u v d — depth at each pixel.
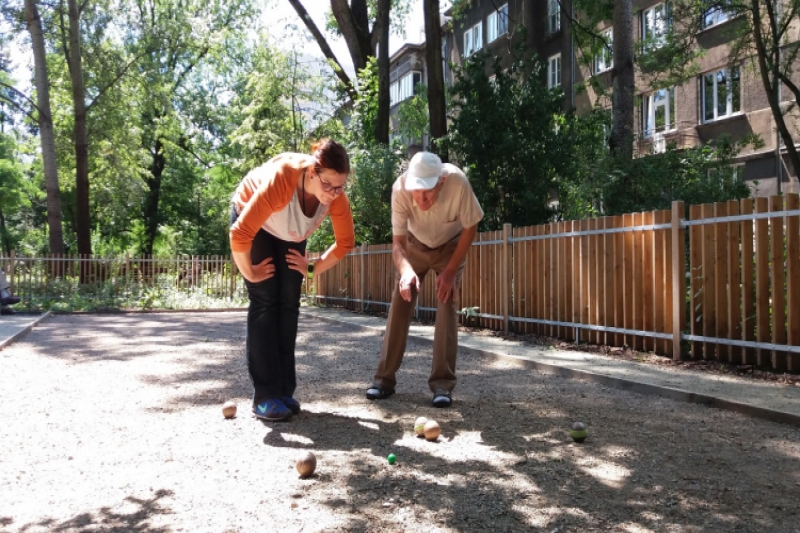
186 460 3.38
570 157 13.21
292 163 3.86
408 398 4.98
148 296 18.12
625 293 7.34
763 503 2.77
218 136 36.91
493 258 9.80
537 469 3.24
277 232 4.17
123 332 10.55
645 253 7.07
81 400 4.89
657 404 4.76
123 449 3.58
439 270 4.84
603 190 11.34
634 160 11.45
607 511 2.70
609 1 15.01
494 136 13.08
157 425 4.12
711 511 2.69
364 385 5.57
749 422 4.18
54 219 20.36
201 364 6.76
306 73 23.28
